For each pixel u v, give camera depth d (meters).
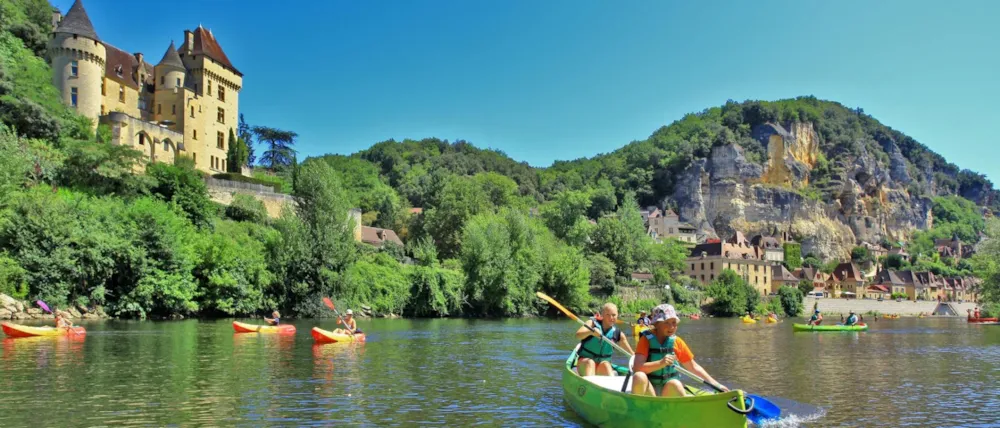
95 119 72.50
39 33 77.25
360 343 31.50
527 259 77.31
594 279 96.00
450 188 113.31
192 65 85.94
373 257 70.50
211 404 15.35
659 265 129.75
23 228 41.75
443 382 19.27
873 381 20.95
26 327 30.30
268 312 52.69
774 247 173.38
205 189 64.31
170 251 46.97
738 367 24.89
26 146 53.78
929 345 37.12
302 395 16.72
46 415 13.94
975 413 15.52
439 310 65.19
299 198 58.44
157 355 24.41
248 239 63.44
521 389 18.08
